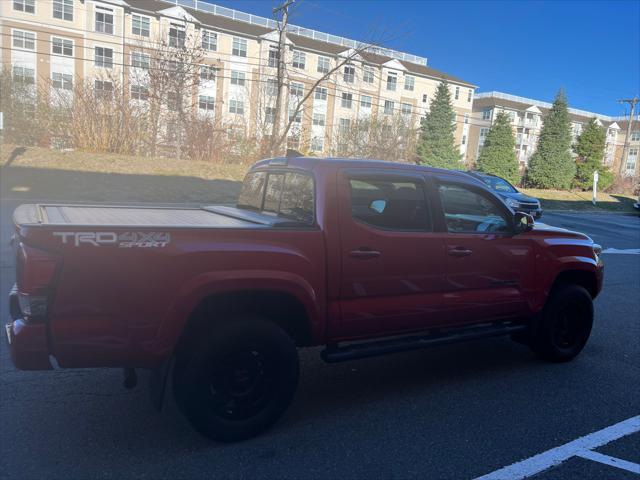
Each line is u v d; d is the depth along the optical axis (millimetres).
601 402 4109
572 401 4113
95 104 24047
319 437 3426
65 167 20484
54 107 24922
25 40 41781
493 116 74625
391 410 3873
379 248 3695
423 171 4070
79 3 42469
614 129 86688
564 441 3445
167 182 21125
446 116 49094
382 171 3836
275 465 3068
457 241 4105
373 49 27094
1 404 3732
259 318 3320
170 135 26031
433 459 3180
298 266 3354
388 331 3867
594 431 3600
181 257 2988
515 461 3178
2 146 21250
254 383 3328
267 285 3219
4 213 13320
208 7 53031
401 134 37906
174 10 44000
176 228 3014
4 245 9266
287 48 48312
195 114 26703
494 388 4348
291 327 3600
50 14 42031
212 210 4438
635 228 21250
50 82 27219
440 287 4035
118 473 2932
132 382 3396
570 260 4820
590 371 4816
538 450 3318
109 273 2840
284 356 3346
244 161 27188
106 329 2871
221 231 3158
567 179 45812
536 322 4793
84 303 2809
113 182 19984
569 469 3109
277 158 4258
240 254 3154
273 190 4219
